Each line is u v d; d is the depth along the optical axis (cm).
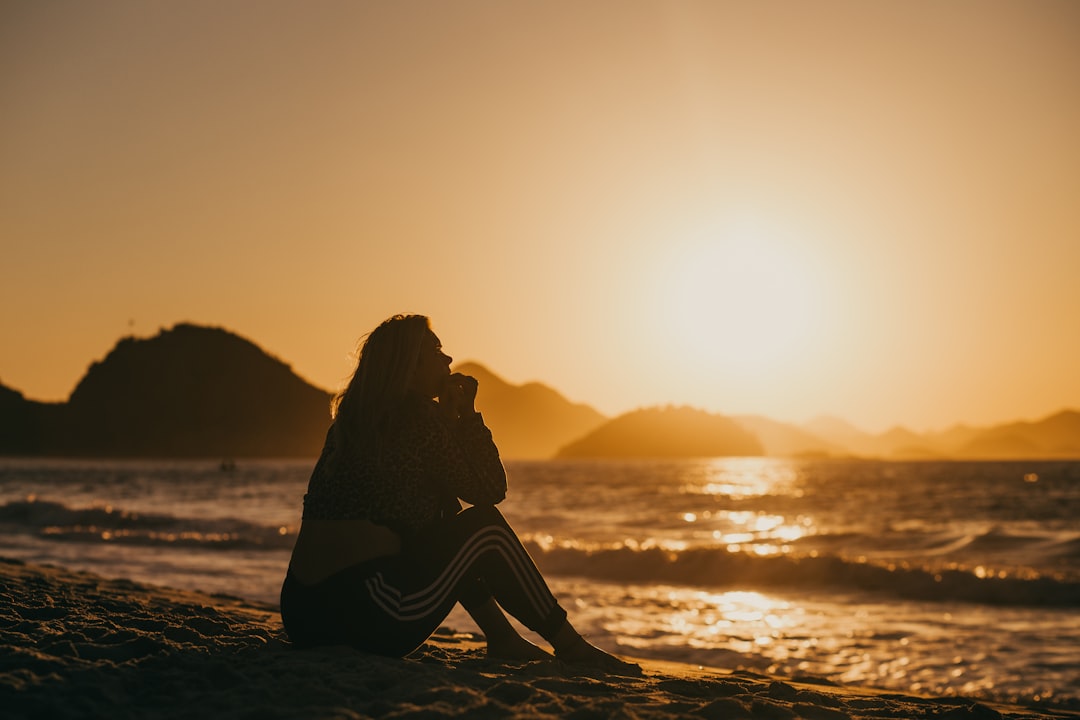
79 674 286
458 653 405
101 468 18600
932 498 5441
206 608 609
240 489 7169
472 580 357
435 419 338
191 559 1794
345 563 331
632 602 1351
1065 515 3853
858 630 1108
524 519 3534
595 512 4075
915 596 1470
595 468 19700
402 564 335
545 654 382
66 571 1026
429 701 272
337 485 334
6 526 2756
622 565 1794
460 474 340
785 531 3036
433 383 354
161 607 579
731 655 940
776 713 295
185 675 296
